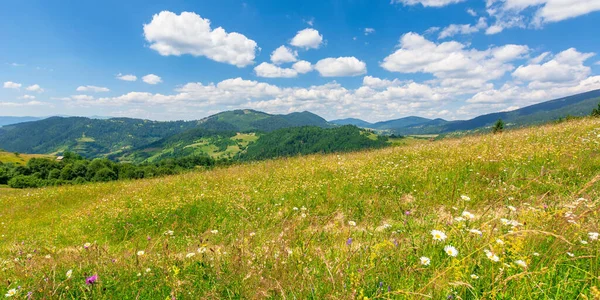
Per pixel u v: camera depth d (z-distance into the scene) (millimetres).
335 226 4457
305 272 3016
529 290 2291
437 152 12000
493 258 2445
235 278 3256
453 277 2412
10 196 18859
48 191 18766
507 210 4309
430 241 3361
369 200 7480
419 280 2631
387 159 12211
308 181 10250
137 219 8945
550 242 2982
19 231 10570
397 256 3154
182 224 8070
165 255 4145
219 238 6238
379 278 2812
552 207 3945
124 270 4109
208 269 3689
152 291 3543
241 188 10656
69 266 4523
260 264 3414
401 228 4508
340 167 11664
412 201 6922
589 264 2602
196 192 11438
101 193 16141
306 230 4746
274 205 8281
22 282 4109
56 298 3467
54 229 9719
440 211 5504
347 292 2543
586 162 7039
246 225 6461
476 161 8836
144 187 14836
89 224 9320
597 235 2760
